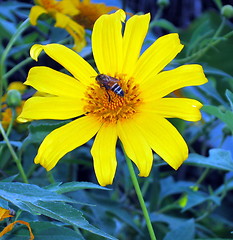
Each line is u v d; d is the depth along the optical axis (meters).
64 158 0.45
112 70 0.38
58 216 0.31
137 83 0.38
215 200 0.49
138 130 0.36
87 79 0.38
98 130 0.37
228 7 0.50
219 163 0.40
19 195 0.31
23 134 0.47
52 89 0.37
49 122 0.40
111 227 0.46
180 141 0.35
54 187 0.34
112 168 0.35
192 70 0.36
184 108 0.36
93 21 0.48
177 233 0.41
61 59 0.37
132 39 0.38
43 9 0.45
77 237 0.33
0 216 0.32
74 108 0.37
